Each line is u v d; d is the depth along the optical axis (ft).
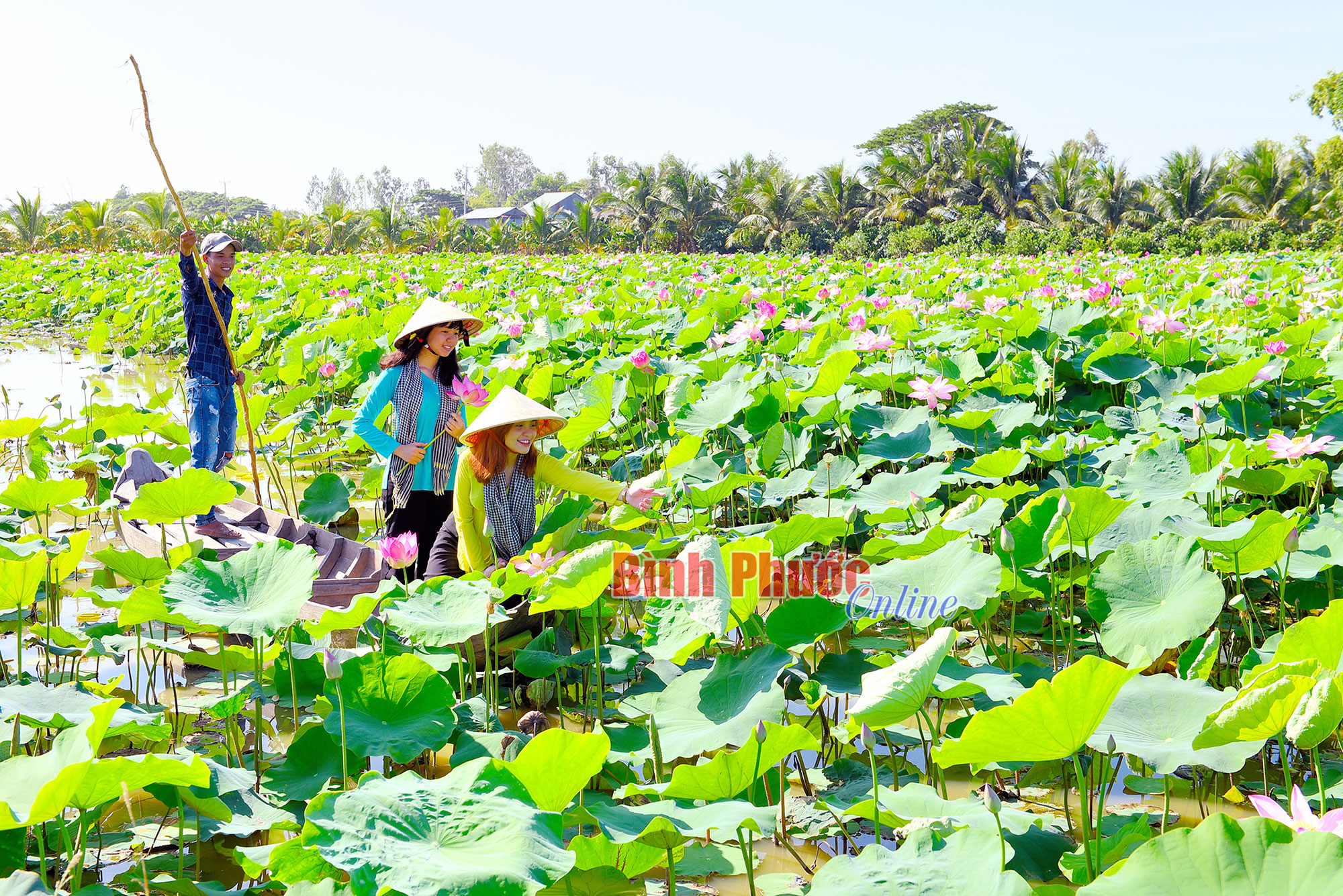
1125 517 12.42
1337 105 126.52
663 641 10.68
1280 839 5.51
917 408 18.08
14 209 146.82
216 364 19.49
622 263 81.87
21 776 7.02
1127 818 8.95
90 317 64.44
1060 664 12.46
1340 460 16.66
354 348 31.58
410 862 5.84
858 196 168.66
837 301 38.91
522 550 13.53
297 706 10.27
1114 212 139.74
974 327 28.63
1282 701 6.61
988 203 159.43
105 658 13.16
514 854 5.90
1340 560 11.29
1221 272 52.85
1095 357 21.42
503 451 13.35
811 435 19.86
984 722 6.69
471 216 298.35
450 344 14.87
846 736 7.94
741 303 34.94
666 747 9.00
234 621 9.41
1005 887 5.81
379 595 10.07
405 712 9.45
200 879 8.54
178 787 7.89
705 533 15.39
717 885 8.55
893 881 6.34
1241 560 11.14
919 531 13.76
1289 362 19.47
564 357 30.37
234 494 13.06
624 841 7.00
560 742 6.65
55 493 14.57
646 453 20.59
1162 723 8.17
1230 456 13.75
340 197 474.08
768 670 9.66
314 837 6.10
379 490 20.42
